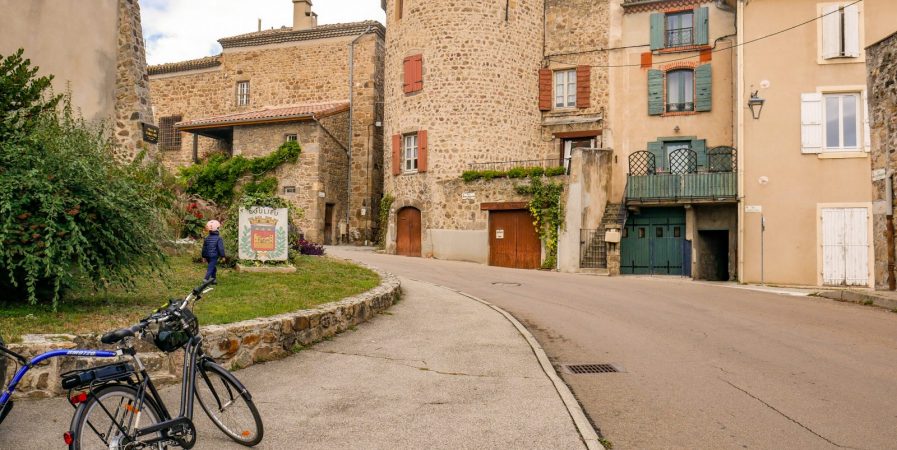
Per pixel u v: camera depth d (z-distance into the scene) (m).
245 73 31.91
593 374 7.27
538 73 25.55
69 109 9.76
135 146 14.41
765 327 10.03
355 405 6.01
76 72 13.64
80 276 8.17
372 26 29.80
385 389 6.58
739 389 6.51
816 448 4.85
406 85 25.22
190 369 4.82
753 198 19.59
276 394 6.34
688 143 23.88
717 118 23.44
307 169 27.36
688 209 21.64
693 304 12.74
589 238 21.31
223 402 5.11
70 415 5.39
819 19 19.42
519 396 6.36
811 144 19.30
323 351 8.22
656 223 22.47
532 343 8.85
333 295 10.55
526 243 22.48
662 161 23.97
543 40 25.75
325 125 27.89
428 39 24.72
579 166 21.34
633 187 21.55
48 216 7.37
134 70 14.66
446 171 24.20
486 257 22.91
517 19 24.94
